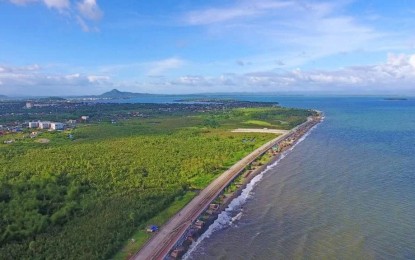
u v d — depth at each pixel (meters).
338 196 107.81
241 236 84.88
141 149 162.62
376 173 131.50
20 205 88.56
